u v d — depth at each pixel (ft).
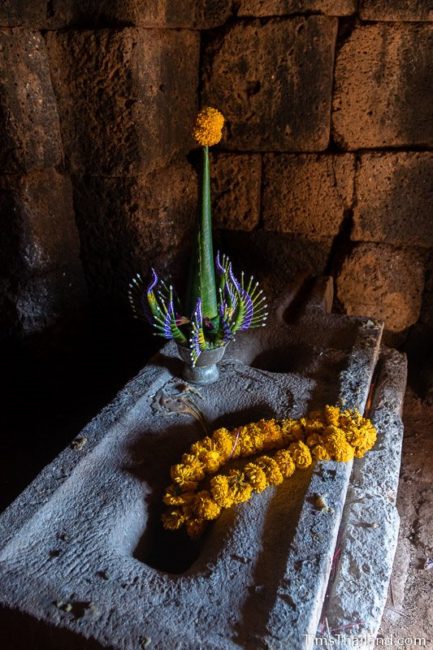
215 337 6.93
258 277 11.22
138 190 9.46
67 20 8.79
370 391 7.68
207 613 4.50
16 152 8.89
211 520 5.64
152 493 5.91
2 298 9.68
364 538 5.34
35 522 5.23
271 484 5.72
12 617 4.53
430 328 10.59
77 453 5.99
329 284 9.89
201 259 6.61
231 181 10.62
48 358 9.98
